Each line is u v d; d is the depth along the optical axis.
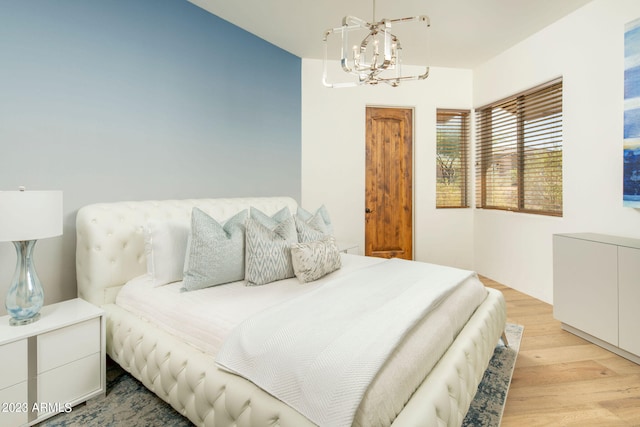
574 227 3.02
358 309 1.50
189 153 2.88
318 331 1.29
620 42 2.60
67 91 2.15
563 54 3.09
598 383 1.96
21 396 1.54
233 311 1.63
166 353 1.60
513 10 2.95
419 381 1.26
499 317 2.15
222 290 1.98
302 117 4.04
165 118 2.69
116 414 1.68
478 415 1.66
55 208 1.66
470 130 4.53
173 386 1.56
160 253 2.08
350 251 3.76
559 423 1.63
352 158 4.22
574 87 2.99
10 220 1.51
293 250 2.18
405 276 2.06
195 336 1.58
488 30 3.32
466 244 4.57
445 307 1.70
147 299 1.93
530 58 3.48
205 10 2.96
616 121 2.64
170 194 2.74
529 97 3.62
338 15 3.04
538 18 3.09
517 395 1.85
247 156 3.39
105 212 2.17
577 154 2.98
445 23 3.18
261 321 1.42
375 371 1.07
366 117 4.34
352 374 1.07
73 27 2.16
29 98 1.99
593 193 2.84
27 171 2.00
